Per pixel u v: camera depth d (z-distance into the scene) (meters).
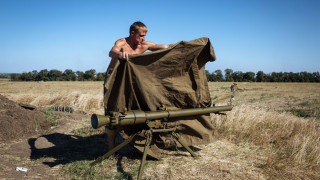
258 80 95.75
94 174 3.77
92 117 3.50
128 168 4.02
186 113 4.33
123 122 3.61
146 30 4.28
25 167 4.11
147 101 4.14
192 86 4.62
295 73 92.75
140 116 3.74
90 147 5.28
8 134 5.84
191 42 4.17
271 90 40.22
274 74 95.56
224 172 3.90
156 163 4.21
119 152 4.82
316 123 7.87
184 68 4.44
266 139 5.82
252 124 6.64
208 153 4.80
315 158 4.46
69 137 6.03
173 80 4.41
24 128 6.39
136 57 3.83
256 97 26.09
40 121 7.07
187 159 4.43
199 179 3.65
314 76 90.69
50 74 97.94
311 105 18.06
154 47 4.63
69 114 8.81
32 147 5.25
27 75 94.19
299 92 35.16
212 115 7.03
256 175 3.84
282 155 4.69
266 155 4.73
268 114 7.68
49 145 5.36
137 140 4.17
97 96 12.27
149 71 4.11
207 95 4.82
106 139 5.88
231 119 6.62
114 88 3.96
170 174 3.76
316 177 3.87
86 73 102.56
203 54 4.64
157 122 3.92
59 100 12.28
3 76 139.25
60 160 4.46
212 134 4.91
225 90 37.81
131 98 4.07
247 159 4.51
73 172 3.88
